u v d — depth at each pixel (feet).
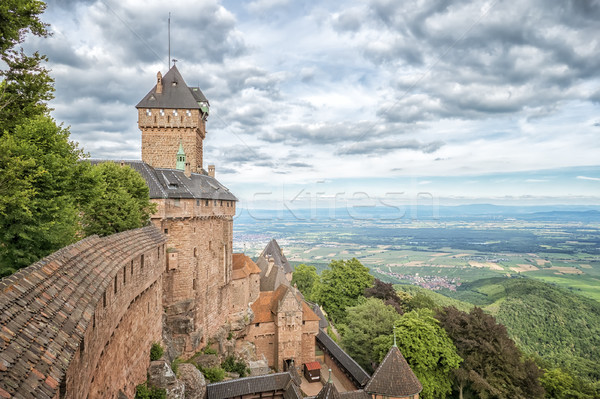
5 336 31.78
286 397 150.10
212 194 167.02
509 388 171.53
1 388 27.35
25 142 73.51
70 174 81.10
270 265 271.08
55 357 35.32
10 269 65.31
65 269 50.80
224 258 181.68
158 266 107.76
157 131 191.01
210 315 166.91
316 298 321.52
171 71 196.03
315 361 209.77
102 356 59.93
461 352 185.68
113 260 67.62
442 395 171.32
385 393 138.72
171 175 157.69
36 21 73.46
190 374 124.57
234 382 148.66
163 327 128.67
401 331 173.88
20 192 63.57
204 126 213.87
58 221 74.02
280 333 200.64
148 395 87.86
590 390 209.56
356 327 209.36
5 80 77.15
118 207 105.60
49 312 40.11
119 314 68.90
